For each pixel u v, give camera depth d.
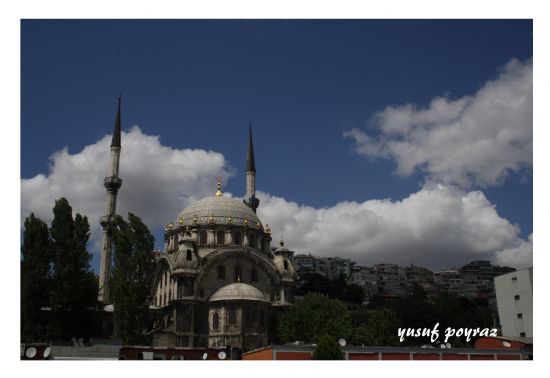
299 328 92.44
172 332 89.88
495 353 62.97
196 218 106.81
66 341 76.19
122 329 77.81
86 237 82.69
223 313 89.69
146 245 85.12
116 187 110.56
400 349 59.75
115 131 114.31
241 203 114.00
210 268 97.56
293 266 105.12
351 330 94.81
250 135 143.75
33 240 77.56
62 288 76.75
